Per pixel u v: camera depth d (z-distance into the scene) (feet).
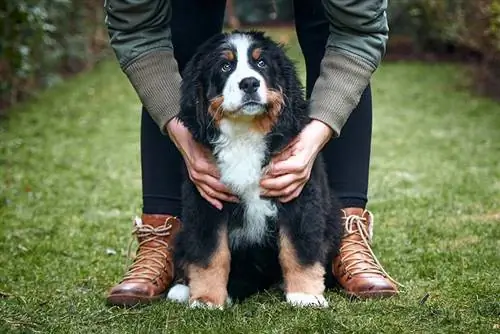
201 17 12.23
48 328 9.99
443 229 15.12
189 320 10.21
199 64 10.96
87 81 39.52
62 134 27.53
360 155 12.13
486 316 10.27
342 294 11.51
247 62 10.77
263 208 10.79
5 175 21.35
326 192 11.31
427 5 39.68
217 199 10.75
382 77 40.37
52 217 17.20
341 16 10.81
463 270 12.52
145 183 12.25
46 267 13.35
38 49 34.45
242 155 10.71
